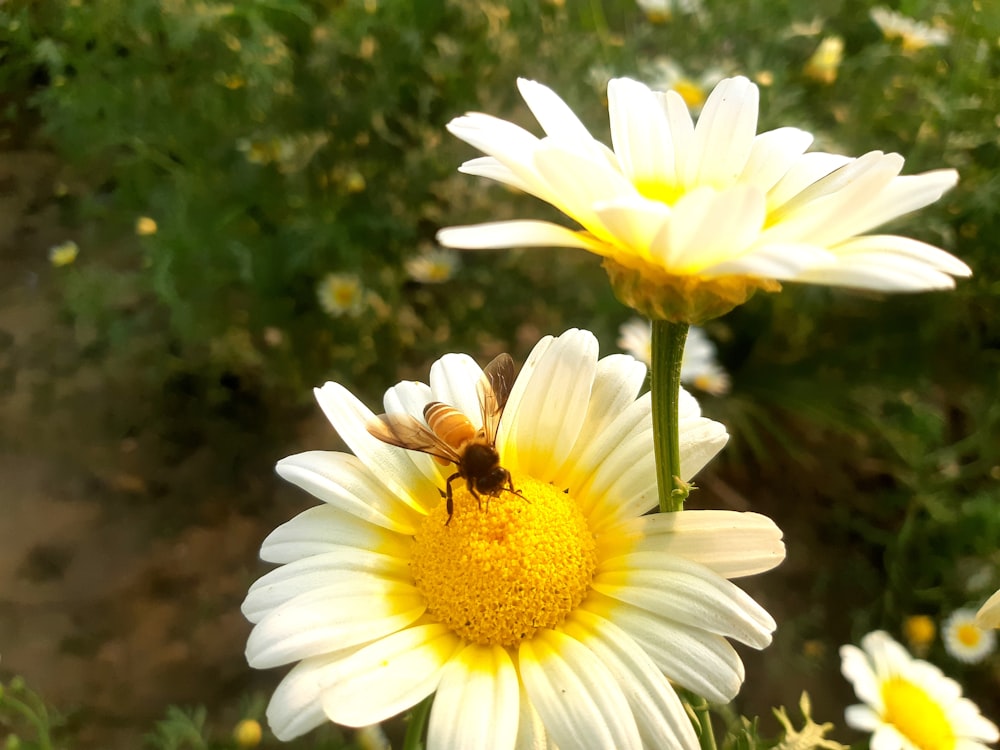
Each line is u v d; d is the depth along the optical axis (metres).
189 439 0.26
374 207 0.24
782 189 0.08
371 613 0.08
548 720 0.07
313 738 0.18
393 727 0.19
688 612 0.07
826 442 0.26
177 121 0.24
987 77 0.23
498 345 0.25
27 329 0.29
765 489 0.25
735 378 0.25
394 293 0.24
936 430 0.23
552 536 0.08
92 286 0.25
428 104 0.23
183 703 0.20
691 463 0.09
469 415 0.10
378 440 0.09
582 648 0.07
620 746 0.07
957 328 0.25
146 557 0.23
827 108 0.24
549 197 0.07
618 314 0.23
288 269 0.22
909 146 0.23
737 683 0.07
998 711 0.20
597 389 0.09
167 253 0.23
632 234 0.06
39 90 0.35
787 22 0.25
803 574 0.23
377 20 0.22
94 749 0.19
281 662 0.07
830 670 0.21
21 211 0.33
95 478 0.25
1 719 0.18
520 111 0.23
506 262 0.24
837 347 0.25
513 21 0.23
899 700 0.13
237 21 0.23
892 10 0.25
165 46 0.24
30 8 0.33
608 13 0.27
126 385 0.27
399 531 0.09
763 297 0.24
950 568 0.21
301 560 0.08
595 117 0.23
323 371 0.25
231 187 0.23
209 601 0.22
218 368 0.25
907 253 0.06
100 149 0.28
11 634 0.22
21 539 0.24
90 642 0.21
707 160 0.08
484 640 0.08
